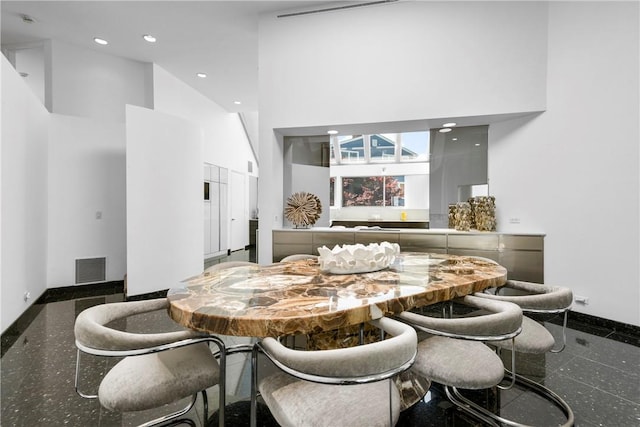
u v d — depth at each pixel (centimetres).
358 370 101
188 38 467
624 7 301
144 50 500
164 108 566
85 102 488
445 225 444
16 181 314
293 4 396
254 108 766
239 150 852
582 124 329
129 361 145
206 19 423
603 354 257
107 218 464
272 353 113
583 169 329
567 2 338
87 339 124
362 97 390
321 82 400
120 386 127
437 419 178
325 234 402
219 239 759
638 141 294
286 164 462
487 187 415
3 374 224
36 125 370
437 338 173
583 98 328
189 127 462
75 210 441
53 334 293
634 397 198
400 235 387
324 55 399
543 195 358
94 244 455
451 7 368
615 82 307
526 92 356
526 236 358
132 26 438
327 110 399
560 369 232
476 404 191
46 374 223
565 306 173
